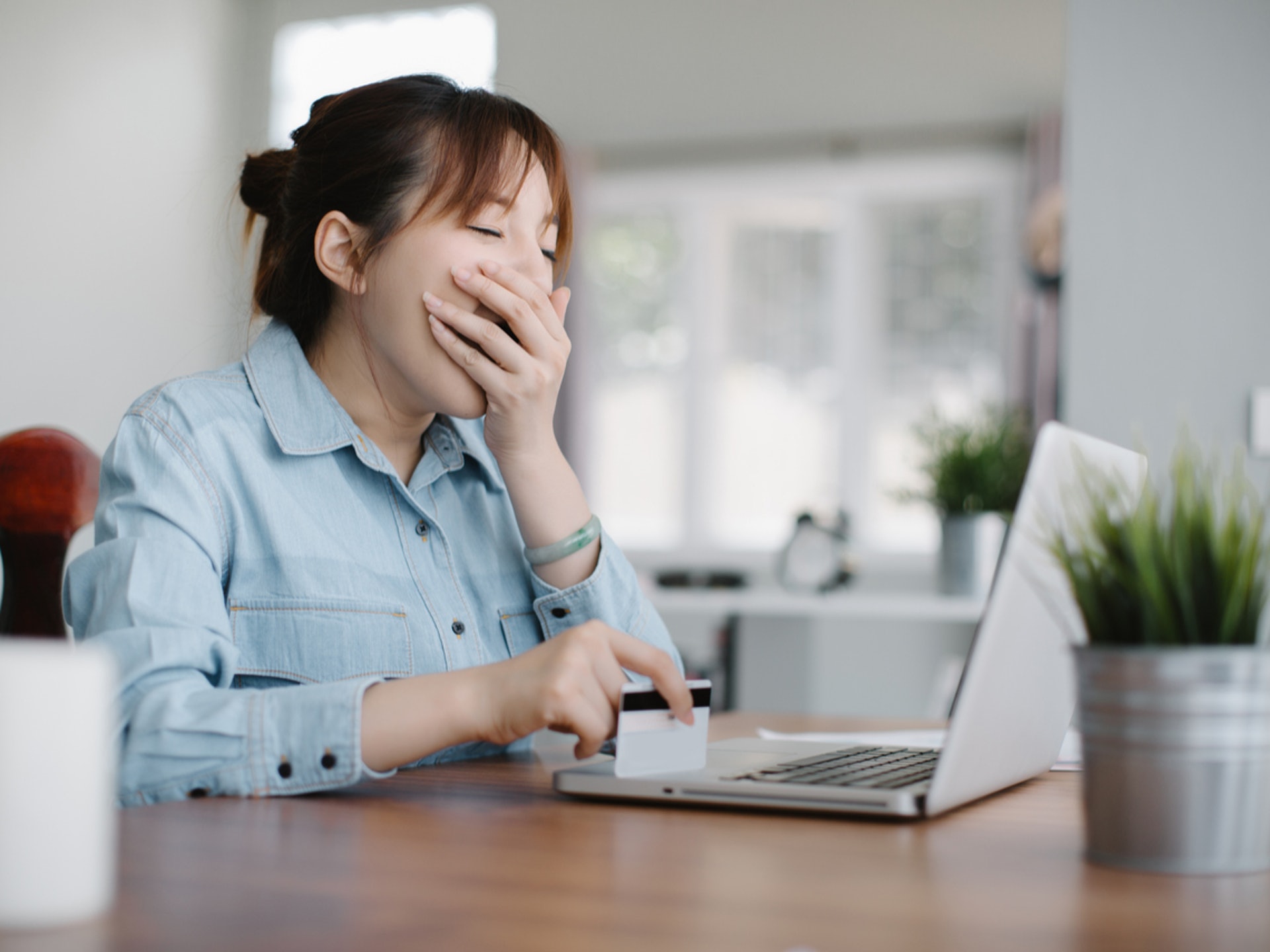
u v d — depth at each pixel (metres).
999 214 4.52
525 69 4.64
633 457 4.88
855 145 4.61
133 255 3.86
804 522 3.61
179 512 0.91
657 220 4.86
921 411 4.62
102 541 0.90
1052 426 0.60
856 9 4.39
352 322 1.03
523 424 1.00
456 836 0.58
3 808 0.39
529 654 0.71
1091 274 2.20
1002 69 4.34
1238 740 0.50
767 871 0.51
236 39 4.36
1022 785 0.79
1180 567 0.51
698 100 4.58
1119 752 0.52
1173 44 2.18
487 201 0.97
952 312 4.60
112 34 3.86
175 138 4.07
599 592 1.05
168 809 0.65
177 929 0.40
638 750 0.70
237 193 1.21
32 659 0.39
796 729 1.22
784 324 4.76
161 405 0.97
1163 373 2.16
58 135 3.67
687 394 4.80
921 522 4.62
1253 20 2.15
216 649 0.83
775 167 4.69
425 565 1.04
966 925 0.42
